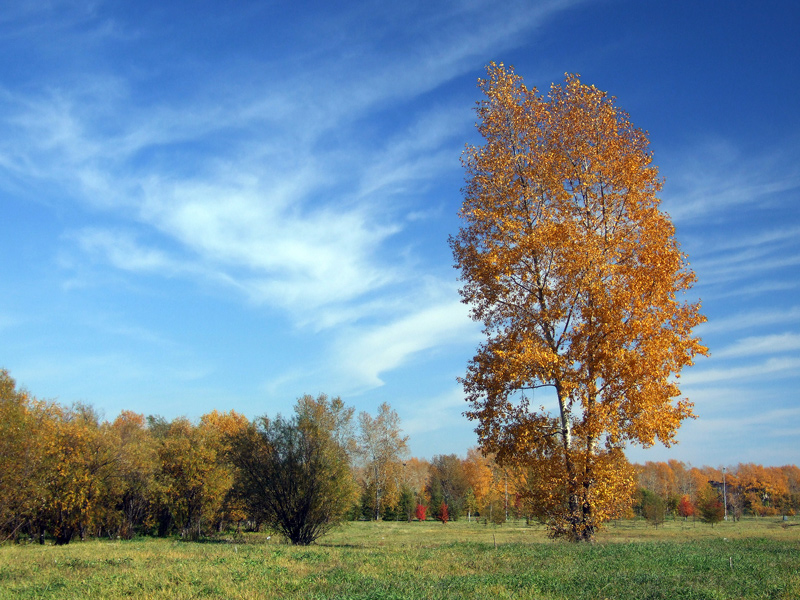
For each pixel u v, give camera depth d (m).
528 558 16.08
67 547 26.52
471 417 22.25
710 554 16.89
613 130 22.73
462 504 93.38
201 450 39.44
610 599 10.23
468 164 23.58
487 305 23.20
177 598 10.98
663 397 19.69
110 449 36.72
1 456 28.55
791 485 132.50
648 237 21.47
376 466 71.56
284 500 27.97
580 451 20.64
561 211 22.00
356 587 11.67
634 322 19.78
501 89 23.58
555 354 20.59
